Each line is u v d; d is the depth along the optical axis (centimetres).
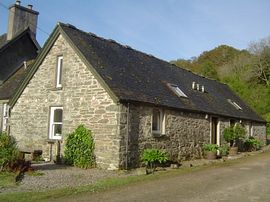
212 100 2325
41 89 1778
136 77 1727
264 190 1021
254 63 5366
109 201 866
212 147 1934
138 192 979
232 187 1066
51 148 1691
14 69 2608
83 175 1270
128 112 1469
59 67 1733
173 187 1059
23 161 1323
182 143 1798
